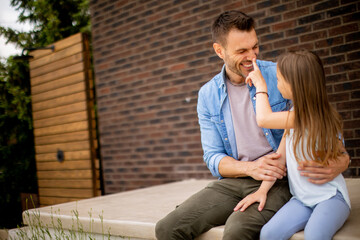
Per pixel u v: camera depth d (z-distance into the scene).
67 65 5.31
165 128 4.39
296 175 1.64
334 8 3.15
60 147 5.49
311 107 1.56
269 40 3.54
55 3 8.25
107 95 5.00
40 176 5.87
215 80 2.14
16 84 7.55
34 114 5.91
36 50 5.79
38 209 3.05
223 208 1.87
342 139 1.66
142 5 4.53
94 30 5.10
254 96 1.97
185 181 4.12
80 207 3.00
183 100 4.20
